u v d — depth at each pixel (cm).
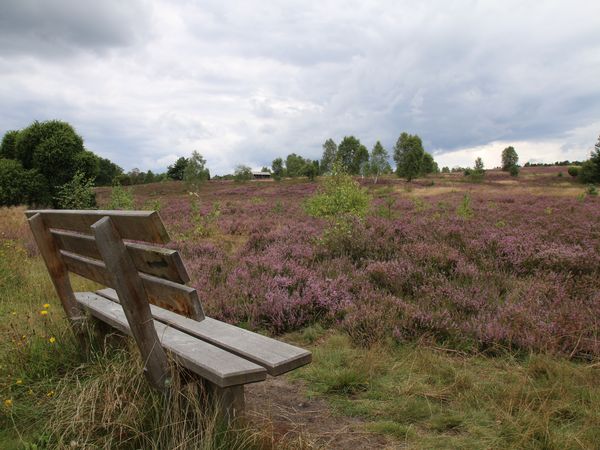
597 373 357
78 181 1522
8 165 2491
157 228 199
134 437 242
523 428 275
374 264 652
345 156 8162
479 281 614
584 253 711
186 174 4816
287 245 860
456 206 2223
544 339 413
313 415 311
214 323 316
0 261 688
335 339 450
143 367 262
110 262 228
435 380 359
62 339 370
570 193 3222
